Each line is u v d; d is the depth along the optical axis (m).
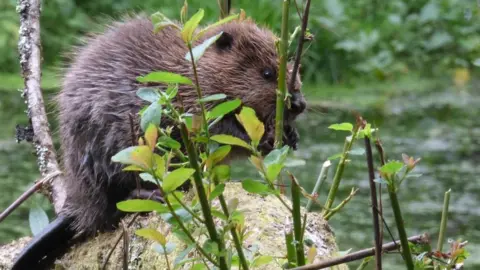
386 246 2.79
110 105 4.50
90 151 4.50
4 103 10.88
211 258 2.66
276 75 4.88
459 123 10.34
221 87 4.85
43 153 5.06
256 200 3.69
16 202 3.83
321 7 14.08
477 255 5.89
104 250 4.14
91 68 4.66
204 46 2.61
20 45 5.36
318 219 3.71
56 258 4.42
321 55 13.23
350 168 8.15
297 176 7.74
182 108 2.62
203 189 2.55
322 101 11.43
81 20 13.80
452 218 6.80
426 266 2.88
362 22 14.80
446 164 8.41
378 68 13.43
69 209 4.49
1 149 8.67
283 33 3.56
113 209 4.40
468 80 13.69
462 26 14.91
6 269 4.77
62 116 4.70
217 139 2.66
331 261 2.73
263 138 4.78
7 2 13.98
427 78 13.81
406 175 2.65
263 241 3.39
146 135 2.51
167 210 2.55
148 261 3.67
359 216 6.82
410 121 10.42
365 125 2.75
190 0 13.07
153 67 4.65
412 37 14.80
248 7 12.89
